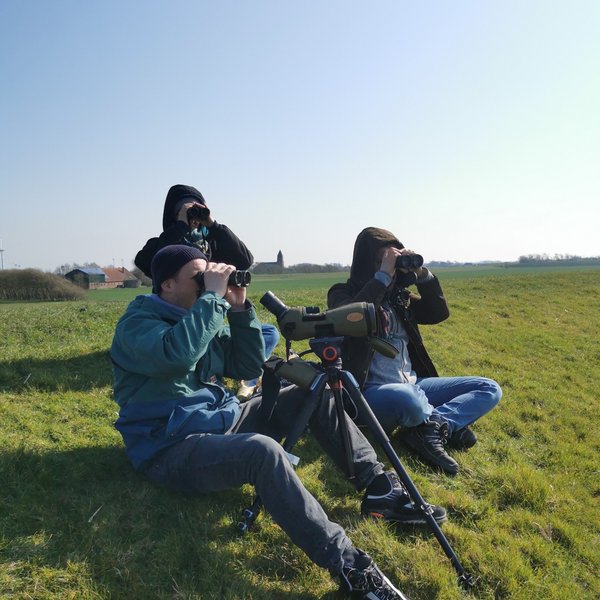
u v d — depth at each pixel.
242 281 2.88
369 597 2.29
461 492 3.54
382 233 4.02
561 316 10.52
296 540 2.40
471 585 2.63
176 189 4.17
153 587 2.33
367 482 3.06
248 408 3.20
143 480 3.08
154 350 2.53
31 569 2.28
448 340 7.77
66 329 6.59
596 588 2.85
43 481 2.92
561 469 4.16
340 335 3.01
